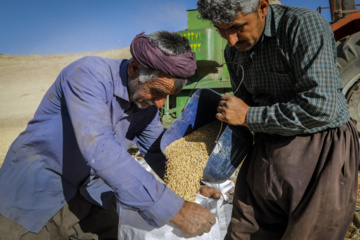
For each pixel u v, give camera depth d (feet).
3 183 6.07
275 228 6.82
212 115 8.18
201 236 6.48
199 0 6.17
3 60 93.71
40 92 62.18
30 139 5.98
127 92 5.95
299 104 5.68
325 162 5.90
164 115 17.71
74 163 6.16
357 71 14.19
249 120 6.13
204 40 15.84
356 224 9.80
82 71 5.57
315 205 5.84
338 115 6.00
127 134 7.33
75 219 6.60
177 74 5.36
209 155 7.07
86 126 5.31
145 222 6.48
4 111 46.19
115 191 5.47
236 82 7.67
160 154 7.80
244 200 7.02
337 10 16.16
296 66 5.80
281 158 6.17
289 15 5.91
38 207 6.16
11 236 6.02
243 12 5.66
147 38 5.35
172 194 5.66
